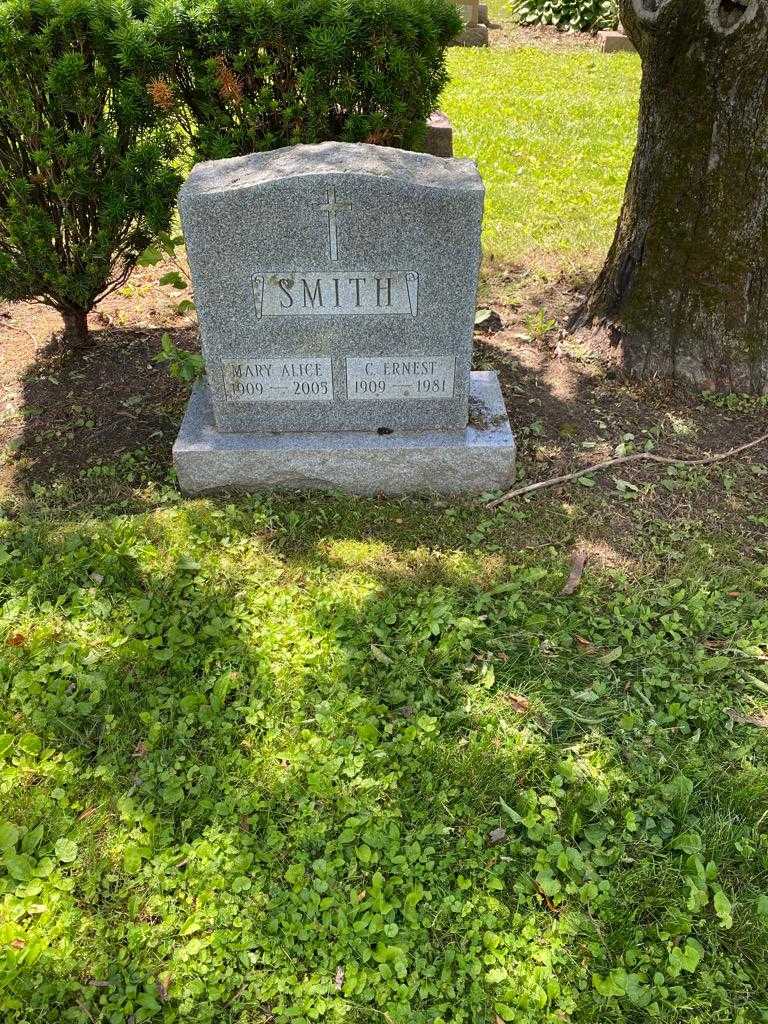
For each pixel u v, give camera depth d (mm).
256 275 3738
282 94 4387
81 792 2922
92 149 4188
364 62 4324
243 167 3715
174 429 4676
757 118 4246
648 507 4195
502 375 5082
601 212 7512
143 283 6227
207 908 2607
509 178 8336
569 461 4469
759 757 3066
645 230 4812
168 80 4289
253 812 2873
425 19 4348
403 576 3787
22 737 3057
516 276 6301
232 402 4133
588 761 3033
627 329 5035
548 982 2453
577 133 9742
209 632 3461
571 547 3977
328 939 2561
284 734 3094
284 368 4023
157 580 3725
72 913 2584
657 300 4887
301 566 3822
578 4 15367
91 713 3158
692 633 3535
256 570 3803
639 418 4758
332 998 2430
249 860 2721
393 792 2930
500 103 10836
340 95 4367
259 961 2504
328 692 3236
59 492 4223
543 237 6961
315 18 4203
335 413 4188
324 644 3432
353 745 3055
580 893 2643
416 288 3785
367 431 4238
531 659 3412
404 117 4598
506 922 2600
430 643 3441
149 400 4895
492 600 3668
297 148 3828
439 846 2801
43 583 3682
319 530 4039
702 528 4070
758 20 3965
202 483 4211
